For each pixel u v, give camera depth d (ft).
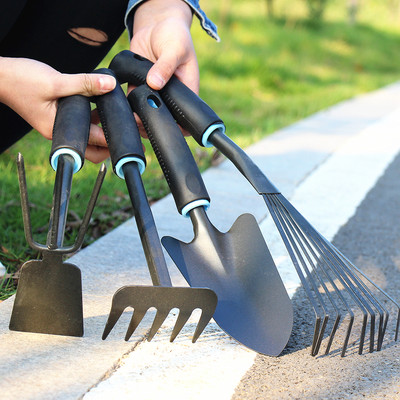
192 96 4.47
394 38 43.39
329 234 6.55
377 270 5.68
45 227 6.21
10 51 5.19
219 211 6.92
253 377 3.67
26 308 3.80
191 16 5.23
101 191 7.45
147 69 4.58
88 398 3.32
